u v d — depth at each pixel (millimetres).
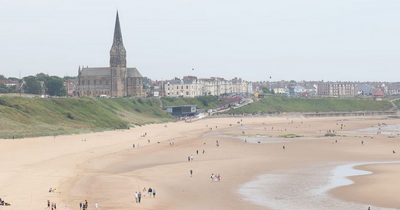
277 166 113625
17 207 68312
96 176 96500
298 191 86062
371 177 98188
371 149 145625
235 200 79188
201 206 74688
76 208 69938
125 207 72000
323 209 73375
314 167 112312
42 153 121750
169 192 84438
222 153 137500
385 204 76375
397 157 128625
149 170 106250
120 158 123812
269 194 83750
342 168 110750
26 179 89062
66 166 106000
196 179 97062
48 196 76500
